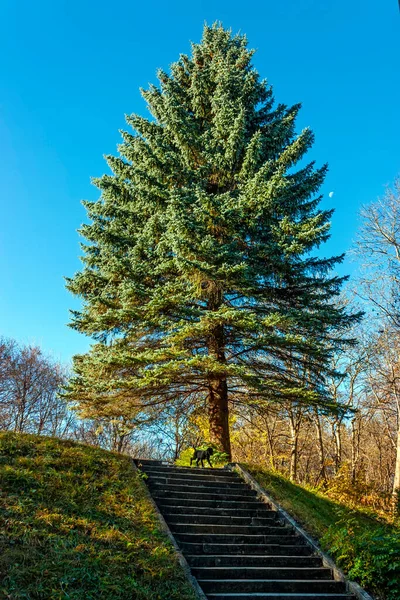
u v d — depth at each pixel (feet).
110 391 47.29
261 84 61.52
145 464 35.55
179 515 27.84
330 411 46.73
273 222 51.16
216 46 64.34
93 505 24.41
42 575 16.76
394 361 67.46
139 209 54.54
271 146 56.44
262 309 49.57
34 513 21.27
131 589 17.71
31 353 107.14
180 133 54.39
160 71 62.18
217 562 23.80
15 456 27.81
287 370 50.37
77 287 53.42
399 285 64.49
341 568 24.40
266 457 86.89
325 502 38.32
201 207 47.47
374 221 65.82
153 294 46.68
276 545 26.40
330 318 48.06
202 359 41.96
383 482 95.55
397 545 23.36
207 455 40.93
